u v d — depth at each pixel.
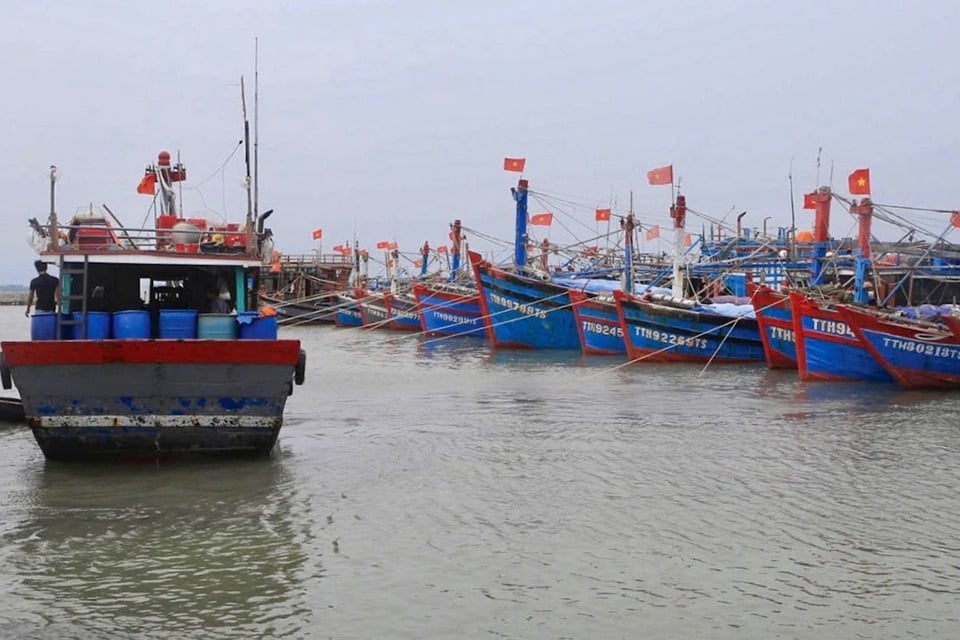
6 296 176.25
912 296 39.88
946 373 27.58
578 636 9.46
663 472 16.55
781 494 14.97
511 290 44.41
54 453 16.34
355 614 10.00
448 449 18.66
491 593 10.59
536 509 14.04
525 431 20.84
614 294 38.56
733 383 30.20
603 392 27.97
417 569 11.37
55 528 12.98
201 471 16.31
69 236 18.12
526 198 45.50
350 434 20.48
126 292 18.09
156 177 21.62
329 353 45.16
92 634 9.50
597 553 11.98
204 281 18.28
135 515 13.62
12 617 9.91
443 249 72.31
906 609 10.20
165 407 16.02
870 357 29.33
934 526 13.21
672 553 11.99
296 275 83.88
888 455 17.98
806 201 37.03
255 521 13.35
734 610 10.15
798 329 30.50
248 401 16.25
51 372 15.55
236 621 9.83
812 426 21.34
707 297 46.47
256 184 20.17
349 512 13.84
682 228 39.16
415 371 35.25
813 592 10.67
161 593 10.59
